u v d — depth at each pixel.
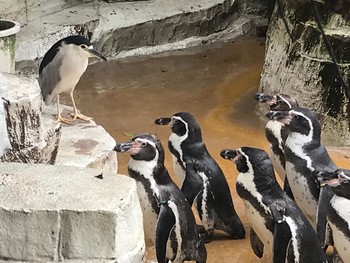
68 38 4.57
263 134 5.36
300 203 4.12
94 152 4.28
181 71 6.54
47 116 4.61
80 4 7.05
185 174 4.18
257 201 3.73
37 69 6.34
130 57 6.86
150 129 5.41
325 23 5.40
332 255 4.02
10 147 3.66
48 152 3.87
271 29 5.93
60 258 3.12
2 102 3.62
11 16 6.50
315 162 4.05
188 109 5.76
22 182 3.22
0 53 5.13
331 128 5.35
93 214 3.09
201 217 4.17
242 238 4.21
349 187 3.64
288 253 3.62
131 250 3.16
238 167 3.80
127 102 5.86
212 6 7.35
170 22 7.09
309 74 5.45
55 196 3.16
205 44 7.26
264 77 5.90
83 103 5.83
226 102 5.88
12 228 3.11
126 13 7.01
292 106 4.38
